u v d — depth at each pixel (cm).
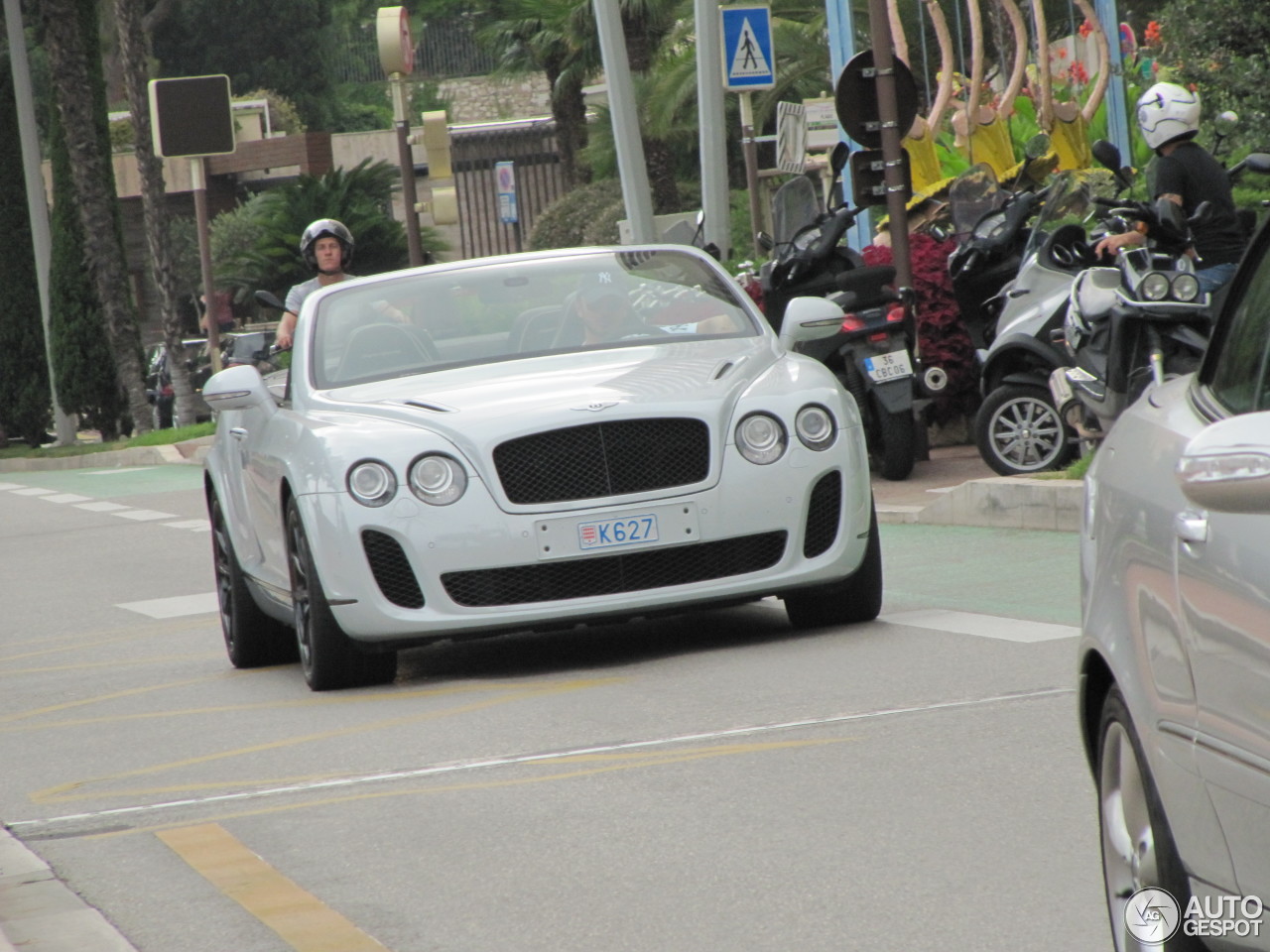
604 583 2347
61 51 10700
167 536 5253
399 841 1647
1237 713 950
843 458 2417
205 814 1811
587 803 1717
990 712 1934
